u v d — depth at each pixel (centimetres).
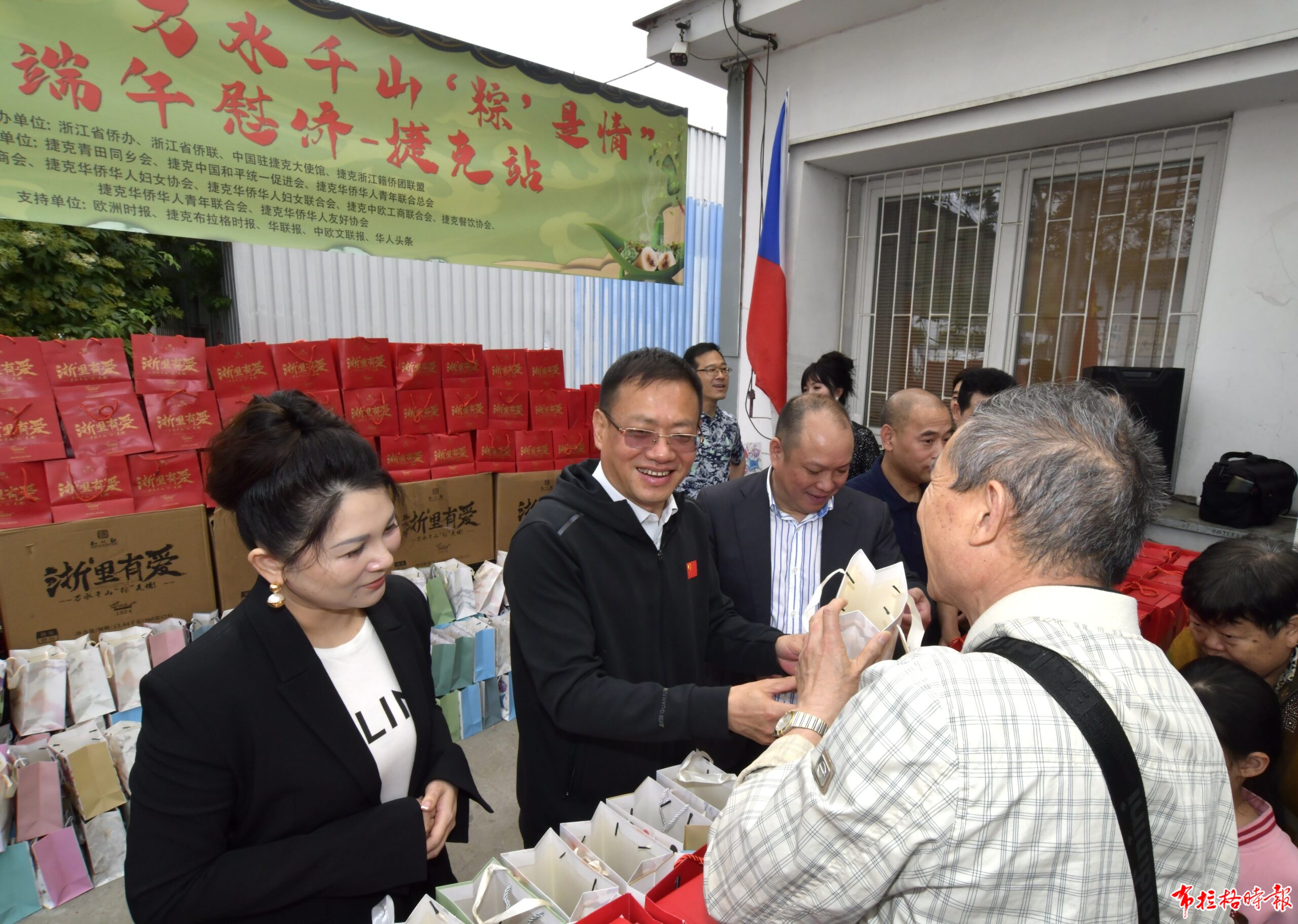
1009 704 57
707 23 345
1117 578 67
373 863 92
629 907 75
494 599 267
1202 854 60
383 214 258
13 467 185
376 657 105
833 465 146
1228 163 264
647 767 125
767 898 62
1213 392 276
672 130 329
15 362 186
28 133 195
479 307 430
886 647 91
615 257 320
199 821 85
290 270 369
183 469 211
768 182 375
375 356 247
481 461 271
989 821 54
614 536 118
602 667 117
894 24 317
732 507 165
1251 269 262
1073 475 64
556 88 293
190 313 457
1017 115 286
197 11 216
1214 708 107
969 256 346
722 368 312
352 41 245
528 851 94
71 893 181
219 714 86
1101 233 305
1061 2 267
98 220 207
